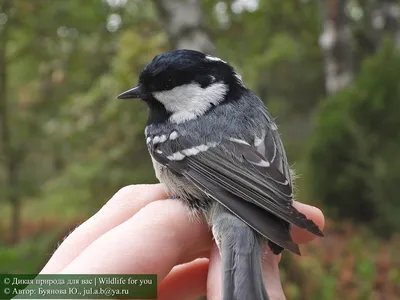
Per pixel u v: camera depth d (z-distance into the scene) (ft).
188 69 0.56
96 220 0.48
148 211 0.46
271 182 0.47
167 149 0.53
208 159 0.51
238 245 0.43
